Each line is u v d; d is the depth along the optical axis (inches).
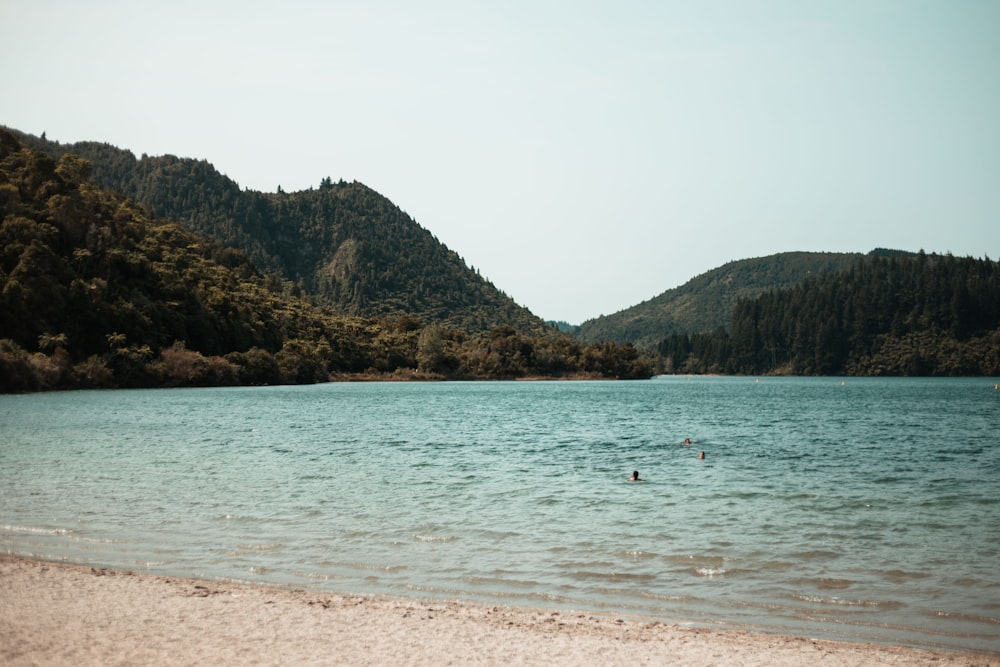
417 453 1876.2
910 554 866.1
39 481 1295.5
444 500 1189.1
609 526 1003.3
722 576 770.2
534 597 689.0
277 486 1299.2
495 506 1143.6
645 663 516.7
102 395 4330.7
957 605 680.4
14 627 561.0
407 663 508.1
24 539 867.4
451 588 712.4
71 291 5241.1
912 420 3287.4
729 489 1336.1
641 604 674.2
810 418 3410.4
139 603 623.8
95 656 506.0
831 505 1180.5
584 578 755.4
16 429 2293.3
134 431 2294.5
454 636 561.6
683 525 1015.6
